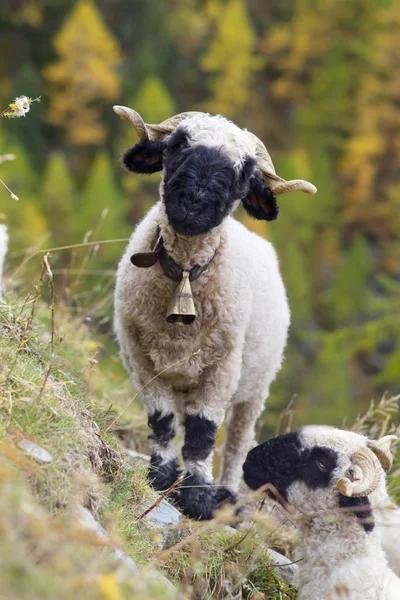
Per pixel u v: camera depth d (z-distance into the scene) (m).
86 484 7.04
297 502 8.82
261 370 11.23
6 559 5.29
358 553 8.59
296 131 113.69
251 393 11.38
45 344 9.53
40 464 6.92
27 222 71.12
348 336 39.22
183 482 9.68
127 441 11.95
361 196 103.56
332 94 111.31
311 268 96.06
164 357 9.63
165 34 118.69
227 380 9.83
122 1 120.31
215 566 8.57
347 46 114.00
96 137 105.38
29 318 8.66
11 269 15.46
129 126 105.44
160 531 8.05
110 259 41.19
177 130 9.27
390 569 8.95
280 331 11.44
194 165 8.79
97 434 8.48
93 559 6.18
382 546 9.70
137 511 8.39
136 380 9.96
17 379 7.56
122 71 114.44
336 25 117.50
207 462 9.77
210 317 9.59
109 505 7.86
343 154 109.00
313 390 61.94
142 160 9.74
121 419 12.20
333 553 8.60
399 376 37.88
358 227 104.31
